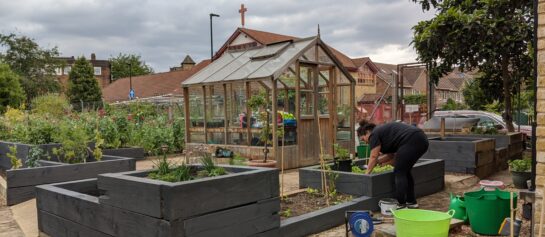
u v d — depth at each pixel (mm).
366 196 5480
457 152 8031
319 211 4766
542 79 3434
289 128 9328
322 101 10281
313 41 9719
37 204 4906
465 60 9109
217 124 10477
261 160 8500
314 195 5895
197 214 3471
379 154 6051
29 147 8477
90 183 5262
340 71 10578
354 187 5641
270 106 9695
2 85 39250
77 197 4270
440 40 8562
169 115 16547
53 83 51969
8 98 39094
